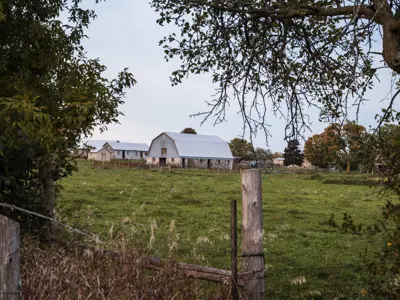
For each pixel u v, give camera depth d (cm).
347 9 601
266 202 2723
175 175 5319
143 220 1608
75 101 644
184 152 8606
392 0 611
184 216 1866
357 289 764
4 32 729
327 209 2447
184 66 784
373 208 2528
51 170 726
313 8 623
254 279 487
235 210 494
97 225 1151
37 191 707
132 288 473
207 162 8812
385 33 554
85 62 760
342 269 959
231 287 486
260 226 495
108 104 729
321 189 3978
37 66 737
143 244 567
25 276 475
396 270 525
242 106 748
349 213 2266
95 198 2280
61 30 777
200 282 524
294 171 6888
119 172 5166
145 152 12075
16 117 550
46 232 674
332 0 636
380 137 531
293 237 1502
